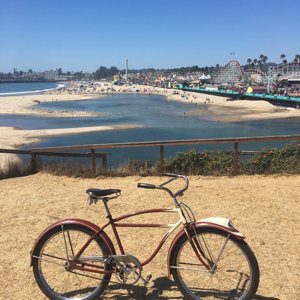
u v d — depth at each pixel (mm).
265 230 5660
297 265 4527
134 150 26641
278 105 98688
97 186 8742
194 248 3648
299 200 7230
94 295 3842
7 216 6527
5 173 10383
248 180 9062
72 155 10758
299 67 184625
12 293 4062
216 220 3645
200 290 3893
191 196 7629
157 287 4098
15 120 61188
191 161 10172
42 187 8711
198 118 67062
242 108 89688
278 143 26766
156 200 7379
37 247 3889
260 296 3891
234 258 4008
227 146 25938
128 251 4957
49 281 4191
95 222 6180
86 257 3824
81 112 75188
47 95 150500
